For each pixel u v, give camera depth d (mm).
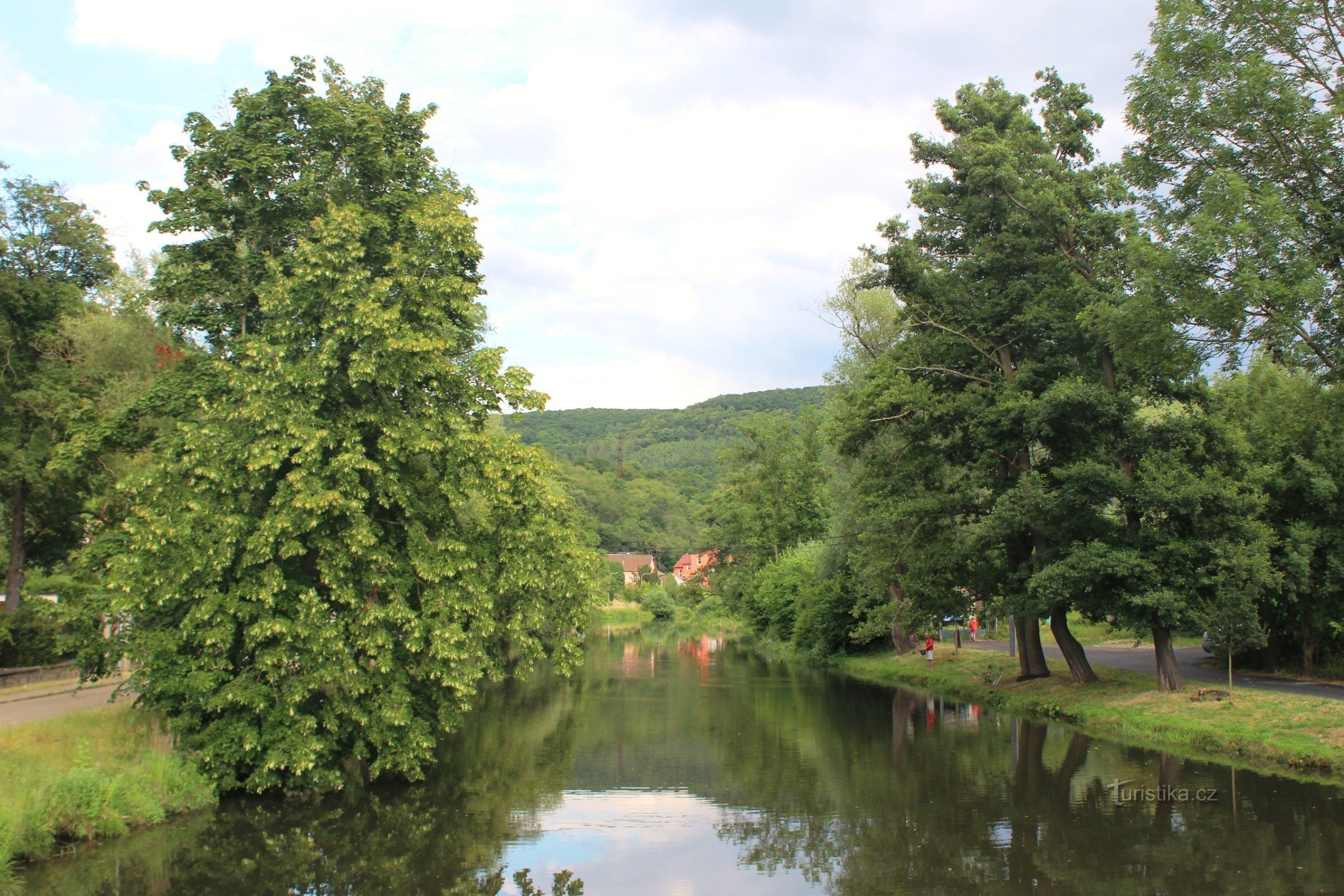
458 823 15250
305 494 15070
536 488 17922
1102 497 21719
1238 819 14078
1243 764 18109
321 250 16312
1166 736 20375
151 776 14961
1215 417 22984
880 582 28562
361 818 15578
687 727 26078
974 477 27047
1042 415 22141
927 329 27438
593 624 21094
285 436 15602
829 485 45750
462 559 16859
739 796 17125
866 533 28266
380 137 18438
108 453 18578
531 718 28203
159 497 15797
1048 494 22344
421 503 17641
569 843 13984
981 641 49594
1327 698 20797
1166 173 17922
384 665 16344
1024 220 23641
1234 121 16609
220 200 17828
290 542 15453
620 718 28062
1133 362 19047
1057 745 21078
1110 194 21188
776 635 60438
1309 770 17109
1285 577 24594
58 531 32875
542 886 11891
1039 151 24172
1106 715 22578
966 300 25406
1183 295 16609
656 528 142250
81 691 24453
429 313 17109
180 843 13859
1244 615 20859
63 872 12398
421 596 16797
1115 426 22578
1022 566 24812
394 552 17188
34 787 13109
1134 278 18203
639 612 114438
